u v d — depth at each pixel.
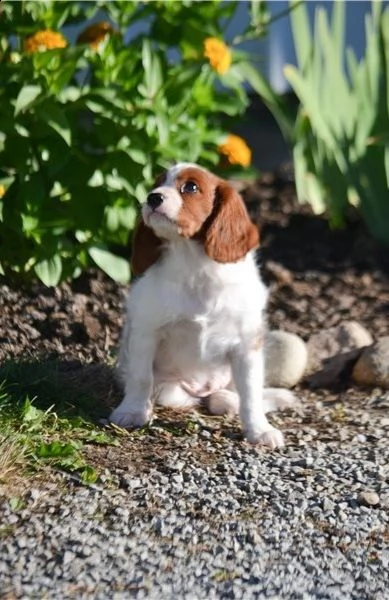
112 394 8.38
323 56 12.67
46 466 6.91
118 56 9.79
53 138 9.36
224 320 7.70
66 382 8.25
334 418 8.40
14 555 5.97
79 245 9.80
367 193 12.02
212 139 10.52
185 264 7.56
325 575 6.02
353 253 11.92
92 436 7.46
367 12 16.00
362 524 6.58
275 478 7.09
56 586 5.70
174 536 6.31
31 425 7.35
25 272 9.78
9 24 9.69
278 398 8.63
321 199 12.00
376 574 6.05
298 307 10.70
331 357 9.57
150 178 9.87
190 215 7.31
